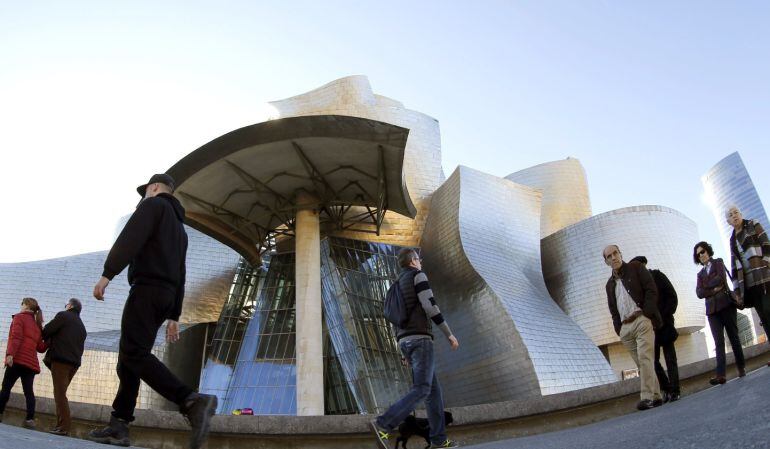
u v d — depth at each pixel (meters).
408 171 42.41
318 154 25.08
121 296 36.22
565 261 49.41
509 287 35.19
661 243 47.56
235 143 24.05
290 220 30.56
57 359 8.06
